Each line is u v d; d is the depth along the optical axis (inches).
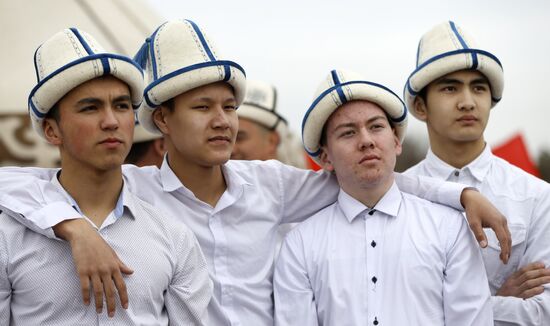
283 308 230.2
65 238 196.2
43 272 197.5
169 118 226.8
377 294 225.9
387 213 234.4
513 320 234.8
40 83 202.4
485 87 257.9
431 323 221.1
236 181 236.1
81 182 206.8
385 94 232.7
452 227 230.4
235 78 222.8
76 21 366.3
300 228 241.0
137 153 286.2
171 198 233.0
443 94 257.3
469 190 236.2
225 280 228.8
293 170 245.6
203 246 231.3
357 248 232.8
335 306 226.4
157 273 205.5
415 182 244.5
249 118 318.0
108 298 192.7
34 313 196.9
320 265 232.1
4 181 209.3
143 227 210.4
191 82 219.6
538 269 238.2
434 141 266.5
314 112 236.2
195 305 210.2
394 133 243.0
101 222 207.3
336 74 235.3
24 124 336.5
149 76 229.5
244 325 227.8
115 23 372.5
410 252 227.1
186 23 227.3
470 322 219.9
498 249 247.9
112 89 202.8
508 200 254.2
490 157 264.2
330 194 245.8
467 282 223.1
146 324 201.6
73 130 201.5
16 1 361.4
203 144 222.1
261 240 236.5
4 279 197.3
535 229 248.2
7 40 352.8
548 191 251.1
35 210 200.5
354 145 230.2
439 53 255.4
